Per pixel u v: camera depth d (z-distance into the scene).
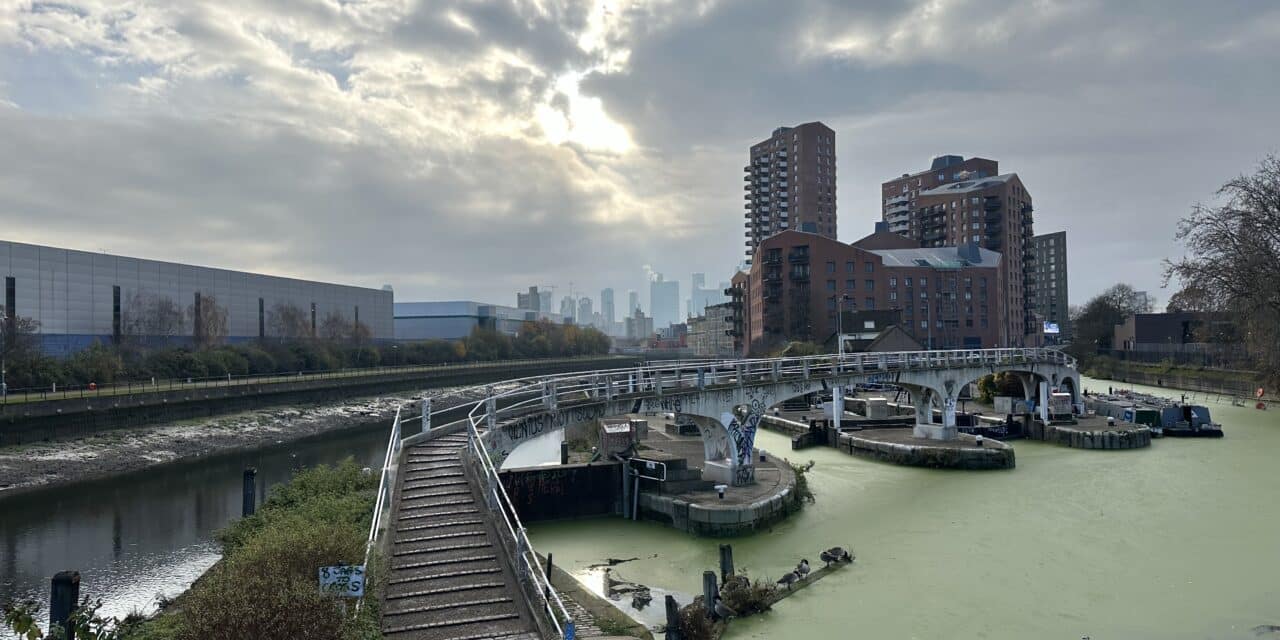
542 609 14.88
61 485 44.22
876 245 151.62
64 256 77.06
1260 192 63.19
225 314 92.88
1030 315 162.50
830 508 35.12
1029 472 42.84
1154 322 121.31
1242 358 85.62
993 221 151.38
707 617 20.25
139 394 58.59
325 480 24.95
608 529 31.97
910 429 54.12
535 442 59.12
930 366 47.12
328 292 121.06
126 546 32.16
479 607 15.07
